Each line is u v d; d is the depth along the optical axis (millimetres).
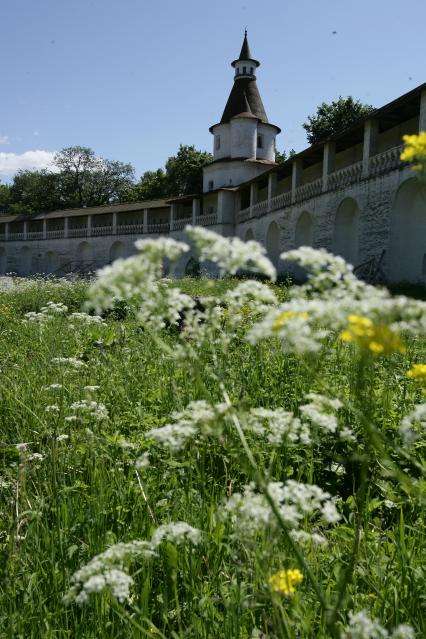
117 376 4941
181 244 1482
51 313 7980
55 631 2119
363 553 2377
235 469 3100
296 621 1905
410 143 1627
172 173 57188
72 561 2422
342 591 1397
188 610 2186
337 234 26625
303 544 2117
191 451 2797
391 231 21906
